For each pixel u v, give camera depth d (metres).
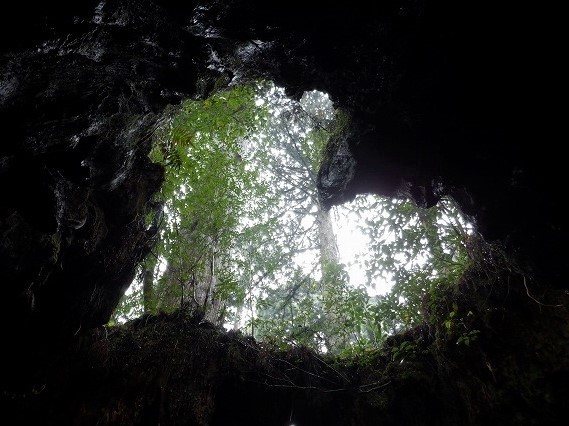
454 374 6.55
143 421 5.71
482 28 3.96
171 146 6.13
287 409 6.75
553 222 5.11
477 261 6.77
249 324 7.27
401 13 3.88
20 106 3.46
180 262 6.97
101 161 4.63
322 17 3.98
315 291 10.00
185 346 6.47
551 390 5.75
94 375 5.61
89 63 3.62
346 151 6.11
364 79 4.84
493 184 5.38
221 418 6.62
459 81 4.54
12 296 4.08
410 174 6.00
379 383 6.98
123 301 7.09
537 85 4.34
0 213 3.72
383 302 7.40
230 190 7.34
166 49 3.91
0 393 4.89
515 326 6.28
